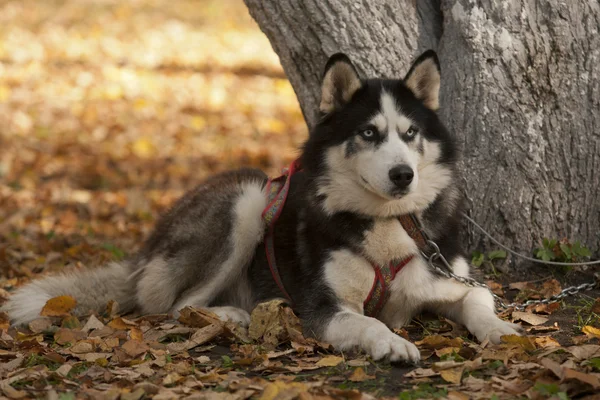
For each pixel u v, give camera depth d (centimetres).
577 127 669
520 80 658
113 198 1170
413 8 702
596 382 413
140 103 1853
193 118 1745
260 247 629
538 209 674
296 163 615
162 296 636
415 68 552
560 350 477
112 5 3250
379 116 536
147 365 493
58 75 2119
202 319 575
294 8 680
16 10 3006
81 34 2689
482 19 663
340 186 549
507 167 667
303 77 707
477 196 674
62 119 1706
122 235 980
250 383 449
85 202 1132
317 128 566
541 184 670
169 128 1659
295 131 1642
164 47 2562
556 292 626
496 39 657
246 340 545
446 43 686
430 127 554
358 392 420
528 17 654
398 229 549
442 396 422
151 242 666
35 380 474
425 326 573
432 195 557
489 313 534
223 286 633
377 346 483
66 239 948
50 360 515
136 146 1505
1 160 1370
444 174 562
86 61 2308
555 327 544
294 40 693
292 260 598
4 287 753
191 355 529
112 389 446
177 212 657
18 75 2089
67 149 1473
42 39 2569
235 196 633
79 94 1934
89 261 857
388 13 686
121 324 594
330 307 545
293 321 555
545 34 654
